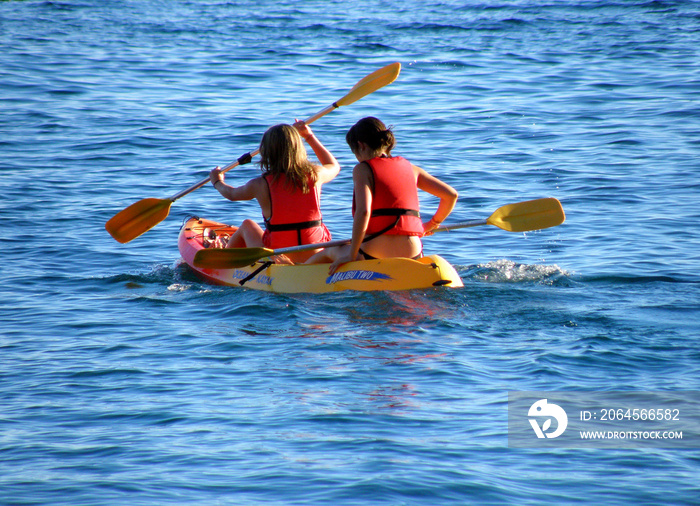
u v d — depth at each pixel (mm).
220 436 13414
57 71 62688
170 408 14617
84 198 34562
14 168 39188
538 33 80125
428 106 52906
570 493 11477
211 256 21578
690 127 45938
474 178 37312
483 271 24281
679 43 72500
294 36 80688
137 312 20938
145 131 46875
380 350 17438
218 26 87250
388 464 12320
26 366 16875
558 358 16719
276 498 11383
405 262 21406
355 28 84812
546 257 26391
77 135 45938
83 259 26859
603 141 43781
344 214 32219
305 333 18641
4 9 95312
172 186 36781
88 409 14641
